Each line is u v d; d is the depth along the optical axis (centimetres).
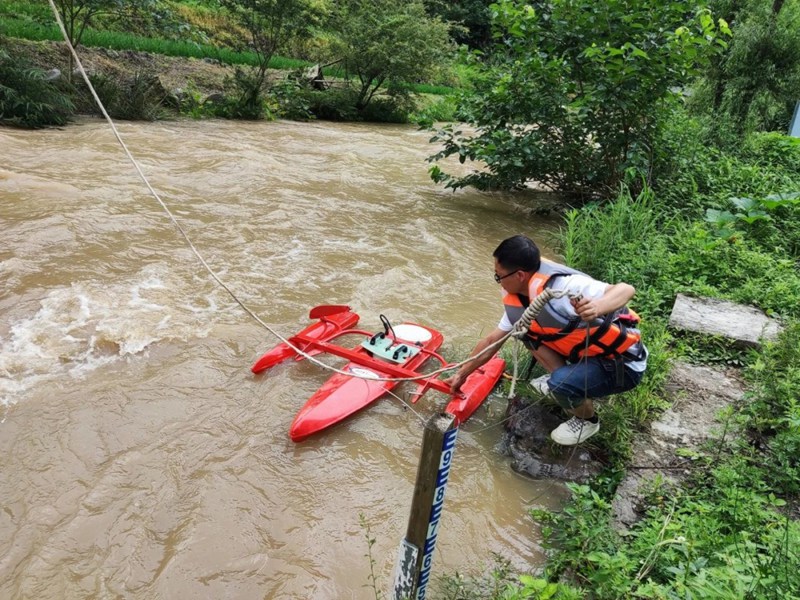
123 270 574
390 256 691
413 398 409
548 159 880
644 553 279
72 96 1262
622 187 783
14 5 1609
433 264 687
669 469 361
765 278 604
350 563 295
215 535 304
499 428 413
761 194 913
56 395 394
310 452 369
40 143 988
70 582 274
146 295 534
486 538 318
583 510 309
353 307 559
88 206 711
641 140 866
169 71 1630
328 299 569
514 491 355
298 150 1210
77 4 1355
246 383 429
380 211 863
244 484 339
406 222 826
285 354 452
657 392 431
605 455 377
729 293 585
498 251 329
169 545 297
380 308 565
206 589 276
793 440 352
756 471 339
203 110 1483
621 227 700
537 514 320
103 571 280
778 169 1077
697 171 936
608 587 258
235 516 317
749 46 1238
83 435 362
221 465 351
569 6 807
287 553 298
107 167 888
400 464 368
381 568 293
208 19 2258
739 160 1147
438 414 213
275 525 314
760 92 1296
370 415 410
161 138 1131
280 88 1700
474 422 417
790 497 335
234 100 1536
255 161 1017
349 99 1883
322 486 343
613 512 325
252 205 808
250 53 2098
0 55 1094
